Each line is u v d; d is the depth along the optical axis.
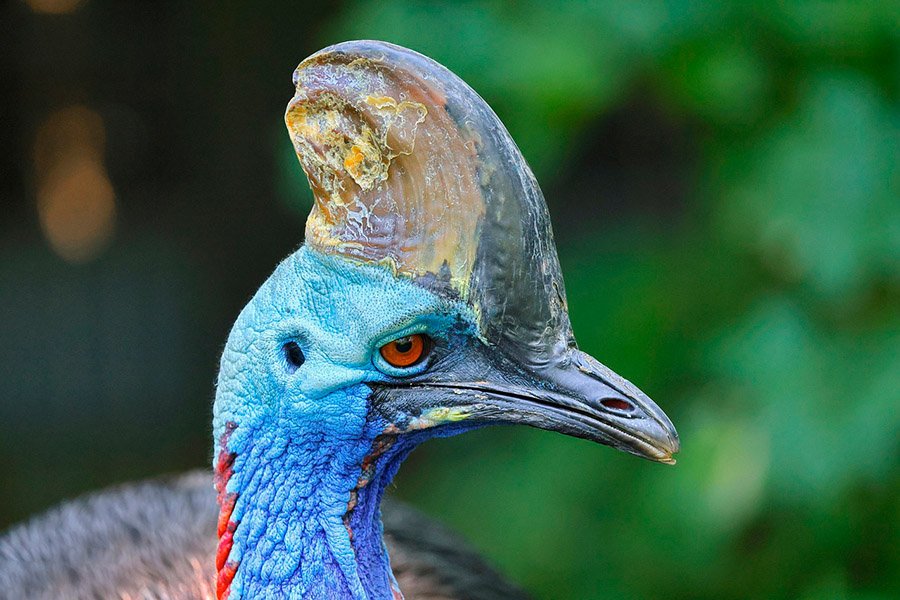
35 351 14.27
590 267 9.05
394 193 3.40
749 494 6.89
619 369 8.30
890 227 6.57
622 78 6.98
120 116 14.64
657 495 7.78
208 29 13.52
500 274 3.38
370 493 3.78
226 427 3.75
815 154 6.71
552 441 8.65
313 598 3.71
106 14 14.52
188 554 5.13
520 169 3.41
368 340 3.47
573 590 8.05
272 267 13.86
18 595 5.05
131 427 13.52
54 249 14.82
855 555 7.34
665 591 7.88
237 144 13.70
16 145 14.88
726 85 6.92
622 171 12.39
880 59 6.98
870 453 6.68
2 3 14.57
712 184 7.53
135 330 14.34
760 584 7.63
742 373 7.06
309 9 12.97
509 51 6.82
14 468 12.71
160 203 14.70
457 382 3.54
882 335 6.83
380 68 3.39
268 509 3.71
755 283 8.12
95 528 5.55
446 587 5.18
